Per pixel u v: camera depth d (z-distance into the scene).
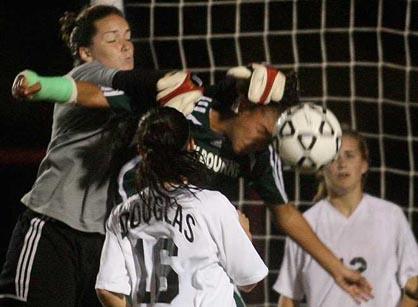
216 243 12.52
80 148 14.25
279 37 21.92
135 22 21.66
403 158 22.31
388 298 17.45
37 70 28.16
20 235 14.37
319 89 21.98
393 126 22.30
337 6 22.12
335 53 22.09
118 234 12.76
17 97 13.31
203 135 13.73
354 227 17.73
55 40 28.17
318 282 17.56
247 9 21.94
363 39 22.23
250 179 14.55
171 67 21.80
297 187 21.92
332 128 13.73
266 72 13.48
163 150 12.46
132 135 14.20
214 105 13.80
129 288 12.66
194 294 12.43
